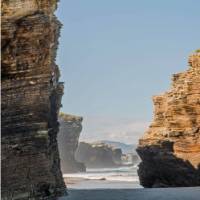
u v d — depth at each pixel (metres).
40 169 46.66
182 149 86.06
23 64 44.81
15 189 43.06
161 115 93.81
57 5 49.66
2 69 42.94
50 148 49.44
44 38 46.59
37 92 46.12
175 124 88.25
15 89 43.97
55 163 55.28
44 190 47.88
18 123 43.97
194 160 84.00
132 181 151.62
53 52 49.72
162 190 75.75
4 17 43.25
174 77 93.75
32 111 45.53
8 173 42.25
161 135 89.69
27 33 45.03
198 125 86.25
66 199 55.84
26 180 44.56
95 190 78.94
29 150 45.09
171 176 87.38
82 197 62.88
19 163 43.81
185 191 72.56
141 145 94.50
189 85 88.44
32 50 45.47
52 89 52.16
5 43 43.41
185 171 84.88
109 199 61.59
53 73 52.03
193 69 89.31
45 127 46.88
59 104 59.81
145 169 94.06
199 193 68.62
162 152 88.19
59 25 54.22
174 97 90.00
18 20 44.25
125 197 64.75
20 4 44.41
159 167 89.31
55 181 53.72
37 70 46.12
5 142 42.25
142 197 64.56
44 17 46.56
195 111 87.06
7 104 43.09
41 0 46.31
